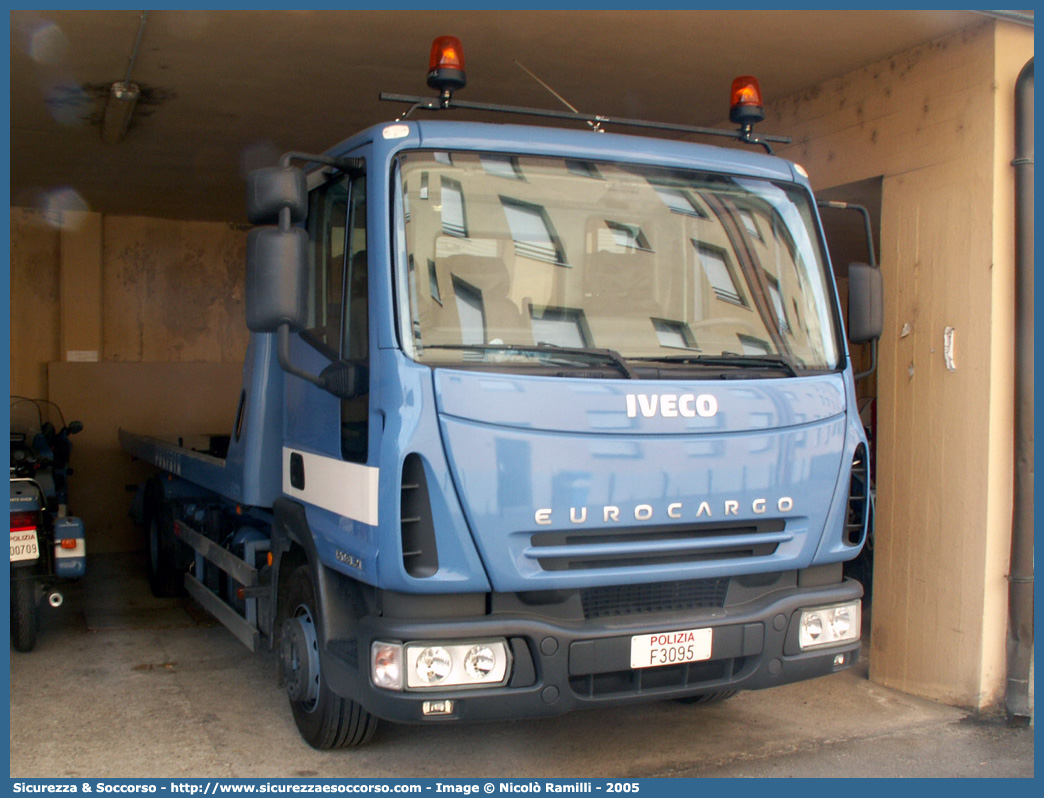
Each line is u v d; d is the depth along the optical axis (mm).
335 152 4281
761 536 3994
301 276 3635
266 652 6113
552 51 5672
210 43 5531
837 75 5965
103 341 10344
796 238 4480
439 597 3598
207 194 9352
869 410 8305
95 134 7355
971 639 5086
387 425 3580
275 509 4789
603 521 3678
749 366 4102
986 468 5020
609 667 3660
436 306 3705
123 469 9953
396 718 3514
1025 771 4363
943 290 5250
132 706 5156
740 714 5113
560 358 3781
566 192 4043
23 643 6133
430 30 5348
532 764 4414
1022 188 4945
